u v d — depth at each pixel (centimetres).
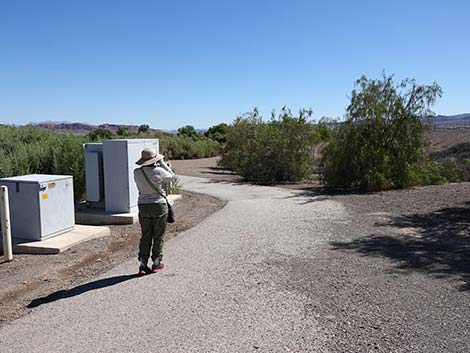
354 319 441
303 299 495
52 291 559
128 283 571
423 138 1544
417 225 880
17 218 791
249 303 487
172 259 676
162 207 603
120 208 1013
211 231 870
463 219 923
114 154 1006
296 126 1916
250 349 383
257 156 1930
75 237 813
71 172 1149
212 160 3662
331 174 1586
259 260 656
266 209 1113
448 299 489
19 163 1118
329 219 963
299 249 715
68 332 430
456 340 393
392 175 1493
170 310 473
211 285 550
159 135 4262
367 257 660
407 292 512
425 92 1511
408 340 395
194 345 394
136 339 409
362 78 1544
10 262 703
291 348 384
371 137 1511
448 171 1656
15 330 442
